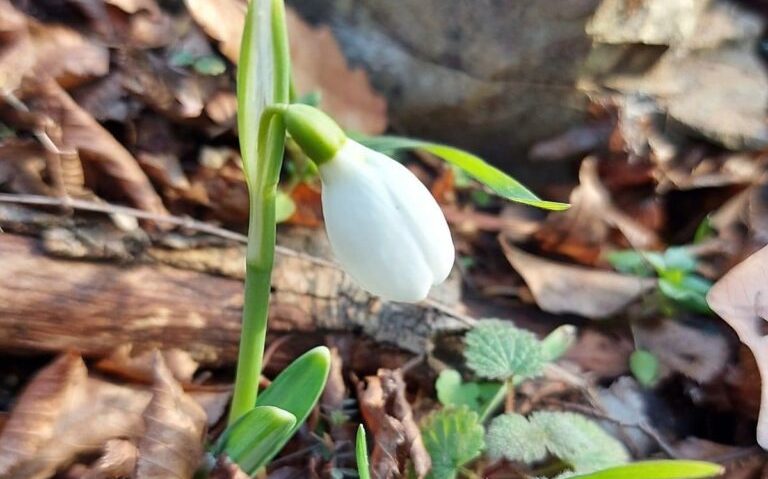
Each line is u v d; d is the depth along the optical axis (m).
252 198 0.09
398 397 0.13
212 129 0.15
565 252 0.18
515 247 0.18
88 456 0.11
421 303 0.14
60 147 0.13
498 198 0.19
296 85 0.18
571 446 0.12
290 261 0.14
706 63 0.20
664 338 0.16
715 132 0.20
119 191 0.14
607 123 0.19
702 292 0.16
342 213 0.09
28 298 0.12
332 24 0.19
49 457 0.11
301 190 0.16
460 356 0.15
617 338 0.16
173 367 0.13
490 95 0.19
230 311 0.13
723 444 0.14
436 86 0.19
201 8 0.15
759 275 0.14
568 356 0.15
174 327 0.13
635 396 0.15
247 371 0.10
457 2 0.18
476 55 0.19
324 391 0.14
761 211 0.18
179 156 0.15
